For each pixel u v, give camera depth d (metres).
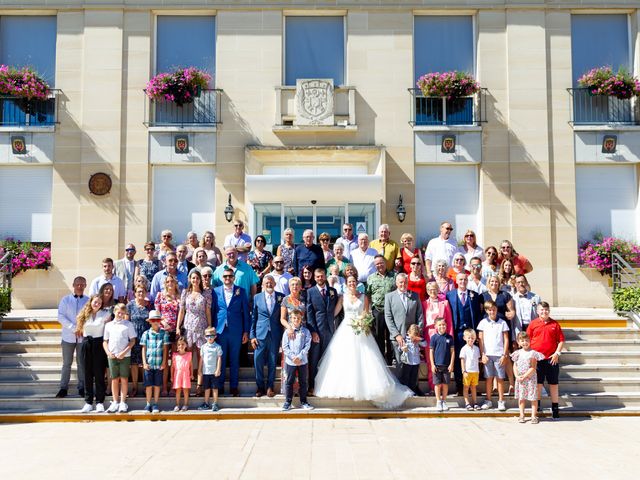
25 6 13.84
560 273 13.62
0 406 9.02
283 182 13.29
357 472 6.27
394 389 8.98
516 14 14.05
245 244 10.98
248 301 9.50
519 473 6.21
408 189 13.77
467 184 13.98
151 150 13.73
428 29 14.22
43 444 7.39
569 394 9.34
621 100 14.09
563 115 13.93
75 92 13.80
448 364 9.02
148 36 13.92
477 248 10.95
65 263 13.45
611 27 14.13
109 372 9.26
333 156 13.80
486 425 8.30
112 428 8.20
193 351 9.24
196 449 7.13
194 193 13.85
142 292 9.22
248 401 9.02
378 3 14.08
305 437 7.69
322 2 14.05
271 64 13.98
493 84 13.98
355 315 9.09
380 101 13.94
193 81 13.51
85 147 13.66
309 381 9.31
